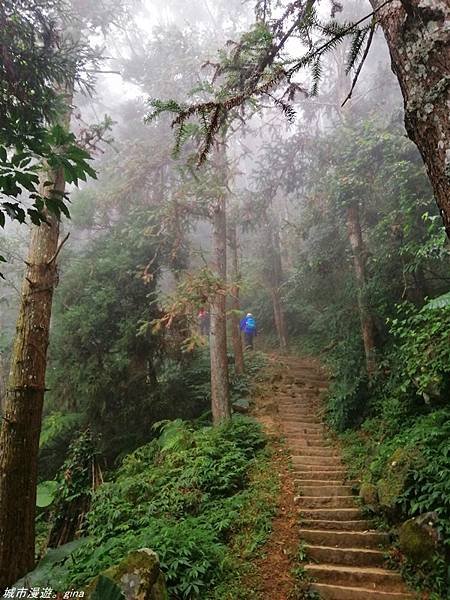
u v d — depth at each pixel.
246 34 3.60
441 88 1.69
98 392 9.38
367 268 9.65
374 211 10.02
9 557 4.73
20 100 3.99
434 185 1.75
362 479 6.36
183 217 10.35
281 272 16.48
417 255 7.01
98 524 5.73
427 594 4.12
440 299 5.30
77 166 3.13
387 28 2.00
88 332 9.36
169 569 4.23
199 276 8.20
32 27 4.51
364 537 5.05
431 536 4.48
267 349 16.19
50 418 9.60
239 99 2.44
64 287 10.32
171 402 10.11
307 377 12.12
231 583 4.38
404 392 7.21
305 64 2.17
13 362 5.51
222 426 8.48
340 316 10.95
